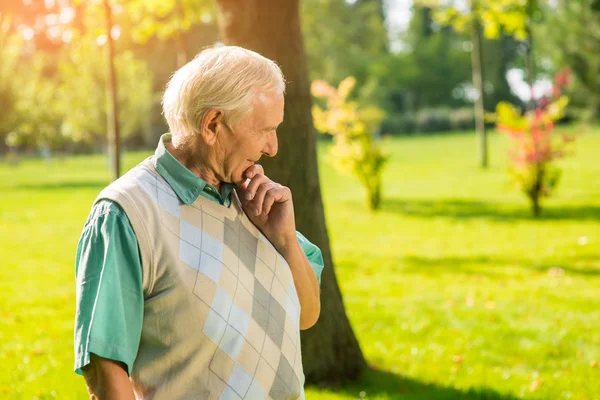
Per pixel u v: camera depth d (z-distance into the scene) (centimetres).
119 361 146
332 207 1568
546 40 3906
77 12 709
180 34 768
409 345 546
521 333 582
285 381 169
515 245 1032
